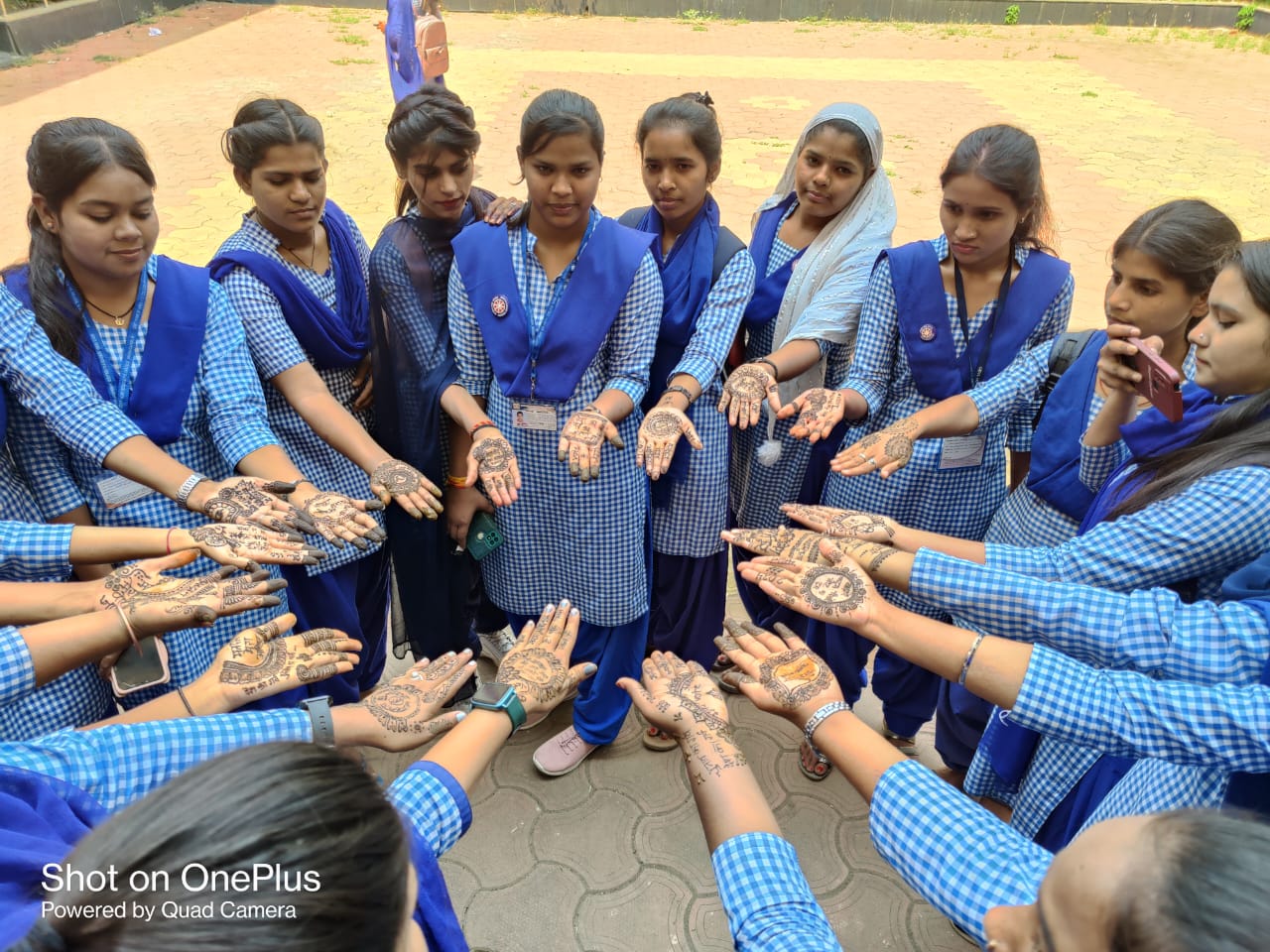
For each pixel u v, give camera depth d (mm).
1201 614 1409
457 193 2555
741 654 1543
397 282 2580
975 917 1168
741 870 1296
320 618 2654
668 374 2746
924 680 2750
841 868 2588
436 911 1139
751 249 3008
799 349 2674
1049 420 2246
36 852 974
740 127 10484
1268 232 7848
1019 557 1742
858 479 2684
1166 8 17172
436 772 1345
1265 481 1501
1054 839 1960
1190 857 747
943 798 1295
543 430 2516
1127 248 2002
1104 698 1345
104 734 1265
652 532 2852
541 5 16984
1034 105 11797
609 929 2396
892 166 9367
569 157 2191
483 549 2686
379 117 10297
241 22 15320
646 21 16781
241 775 782
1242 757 1266
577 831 2695
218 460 2273
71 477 2096
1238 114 11594
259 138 2213
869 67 13703
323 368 2588
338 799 786
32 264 1972
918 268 2447
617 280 2400
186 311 2117
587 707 2830
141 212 1929
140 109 10242
